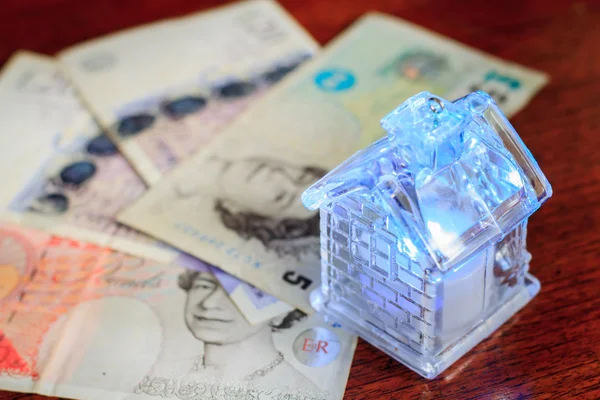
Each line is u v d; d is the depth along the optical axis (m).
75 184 0.29
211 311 0.24
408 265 0.21
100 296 0.25
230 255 0.26
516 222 0.21
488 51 0.32
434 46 0.32
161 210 0.27
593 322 0.23
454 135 0.20
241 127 0.30
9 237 0.27
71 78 0.32
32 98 0.32
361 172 0.21
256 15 0.34
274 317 0.24
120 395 0.23
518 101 0.30
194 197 0.28
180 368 0.23
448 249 0.20
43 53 0.33
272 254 0.26
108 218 0.27
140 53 0.33
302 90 0.31
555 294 0.24
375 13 0.34
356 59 0.32
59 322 0.24
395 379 0.23
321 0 0.35
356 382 0.23
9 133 0.30
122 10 0.35
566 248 0.25
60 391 0.23
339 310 0.24
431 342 0.22
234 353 0.23
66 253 0.26
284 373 0.23
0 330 0.24
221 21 0.34
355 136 0.29
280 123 0.30
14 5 0.35
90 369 0.23
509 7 0.33
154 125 0.30
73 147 0.30
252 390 0.22
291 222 0.27
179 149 0.29
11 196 0.28
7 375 0.23
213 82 0.32
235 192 0.28
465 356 0.23
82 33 0.34
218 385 0.23
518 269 0.23
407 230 0.20
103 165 0.29
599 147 0.28
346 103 0.30
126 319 0.24
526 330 0.23
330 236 0.22
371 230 0.21
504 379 0.22
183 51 0.33
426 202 0.21
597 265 0.25
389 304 0.22
